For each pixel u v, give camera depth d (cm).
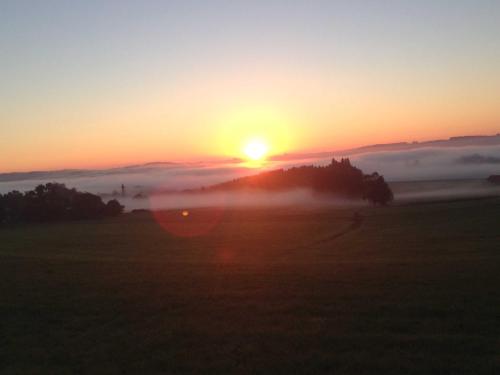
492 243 4122
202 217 10675
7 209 11394
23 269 2766
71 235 7419
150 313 1655
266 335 1373
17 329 1538
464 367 1118
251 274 2305
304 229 7112
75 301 1856
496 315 1470
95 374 1171
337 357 1200
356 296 1761
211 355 1248
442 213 8181
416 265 2453
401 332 1366
